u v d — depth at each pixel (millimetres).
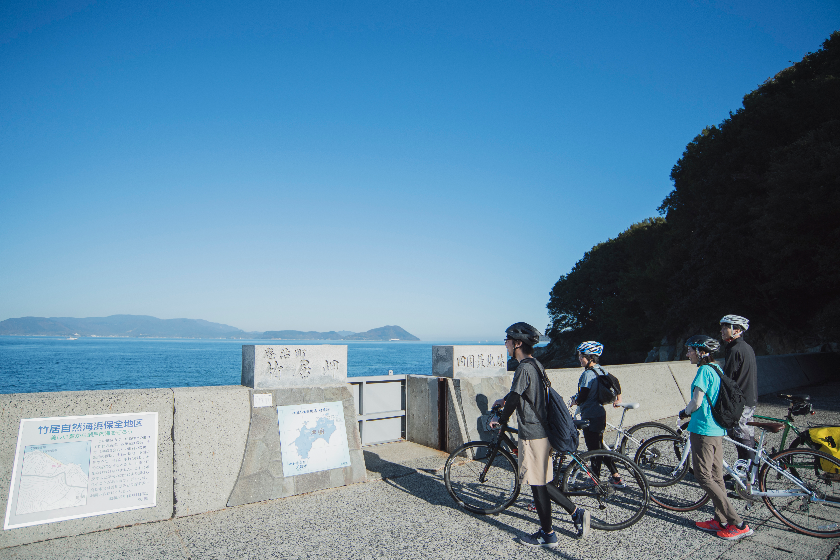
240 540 3930
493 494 5012
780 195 21062
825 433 4453
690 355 4391
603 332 54219
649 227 46469
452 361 7051
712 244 27312
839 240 20438
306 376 5492
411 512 4625
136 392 4516
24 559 3482
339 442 5469
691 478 5688
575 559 3721
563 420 4066
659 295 35719
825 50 25359
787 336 26406
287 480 5000
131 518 4145
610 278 55594
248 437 4906
